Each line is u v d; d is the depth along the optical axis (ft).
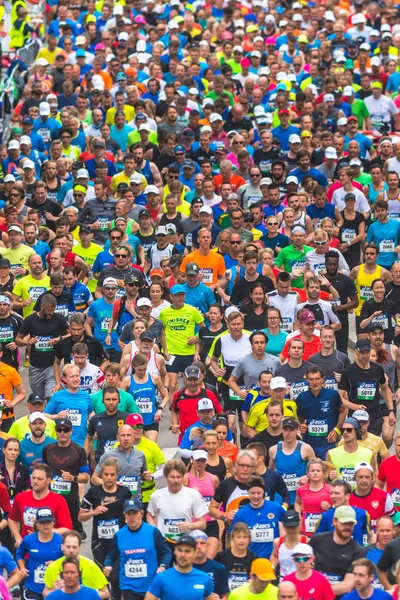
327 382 217.77
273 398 204.03
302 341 220.84
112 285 240.53
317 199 285.02
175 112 326.24
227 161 300.81
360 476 181.37
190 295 246.06
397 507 189.88
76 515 192.13
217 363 226.58
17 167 315.37
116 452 189.57
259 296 237.86
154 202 290.97
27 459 195.00
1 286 255.91
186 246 281.33
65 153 321.93
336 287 251.19
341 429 200.23
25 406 250.98
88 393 216.33
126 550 171.32
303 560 160.04
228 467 189.88
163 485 222.07
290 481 192.54
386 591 163.84
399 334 243.60
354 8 437.99
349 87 347.97
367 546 173.58
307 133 320.09
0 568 172.45
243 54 391.04
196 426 200.75
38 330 231.09
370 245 254.27
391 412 212.64
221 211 290.76
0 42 421.18
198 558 163.94
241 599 159.33
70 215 279.08
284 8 431.43
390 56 377.30
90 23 401.08
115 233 263.29
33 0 447.42
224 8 420.77
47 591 168.96
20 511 181.16
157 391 218.79
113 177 306.35
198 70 362.94
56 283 244.83
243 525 167.32
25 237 269.03
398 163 313.12
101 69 368.68
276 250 271.69
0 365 220.64
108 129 321.93
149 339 219.82
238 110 330.13
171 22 400.06
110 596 177.37
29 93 352.08
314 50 370.32
